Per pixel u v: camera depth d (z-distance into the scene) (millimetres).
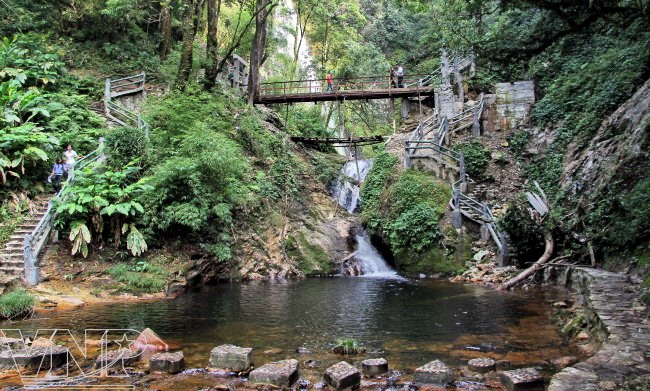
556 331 7727
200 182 14164
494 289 12102
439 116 21547
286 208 18312
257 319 9055
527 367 5910
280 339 7535
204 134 14914
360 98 23547
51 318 8992
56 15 22859
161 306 10414
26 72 17625
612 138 13688
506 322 8438
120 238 12961
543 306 9742
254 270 15352
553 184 16078
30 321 8719
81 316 9203
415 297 11336
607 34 17641
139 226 13336
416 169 17750
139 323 8680
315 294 12086
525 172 17656
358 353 6695
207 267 14109
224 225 15375
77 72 21406
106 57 23328
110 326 8398
